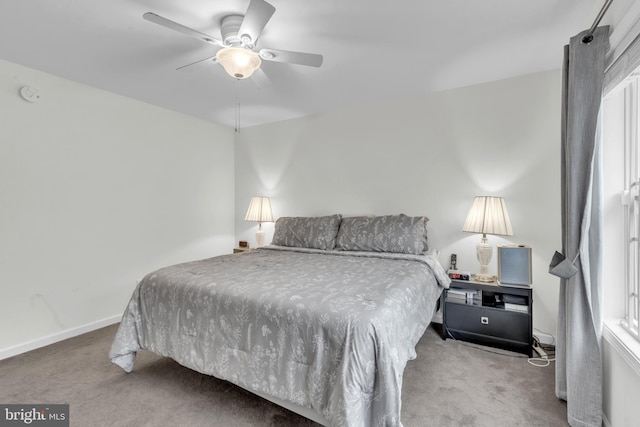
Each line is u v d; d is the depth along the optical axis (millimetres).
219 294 1629
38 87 2418
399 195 3109
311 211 3648
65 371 2031
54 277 2521
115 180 2945
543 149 2500
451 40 2002
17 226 2316
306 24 1812
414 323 1662
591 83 1428
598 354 1451
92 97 2758
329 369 1283
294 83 2697
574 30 1884
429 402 1699
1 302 2240
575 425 1486
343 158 3418
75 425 1514
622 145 1544
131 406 1660
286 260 2461
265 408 1644
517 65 2375
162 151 3375
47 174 2475
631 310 1396
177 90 2859
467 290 2494
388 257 2500
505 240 2633
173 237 3504
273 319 1431
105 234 2871
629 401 1266
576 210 1485
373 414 1202
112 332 2719
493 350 2334
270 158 3955
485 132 2709
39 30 1875
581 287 1493
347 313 1304
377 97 3049
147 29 1875
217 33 1908
